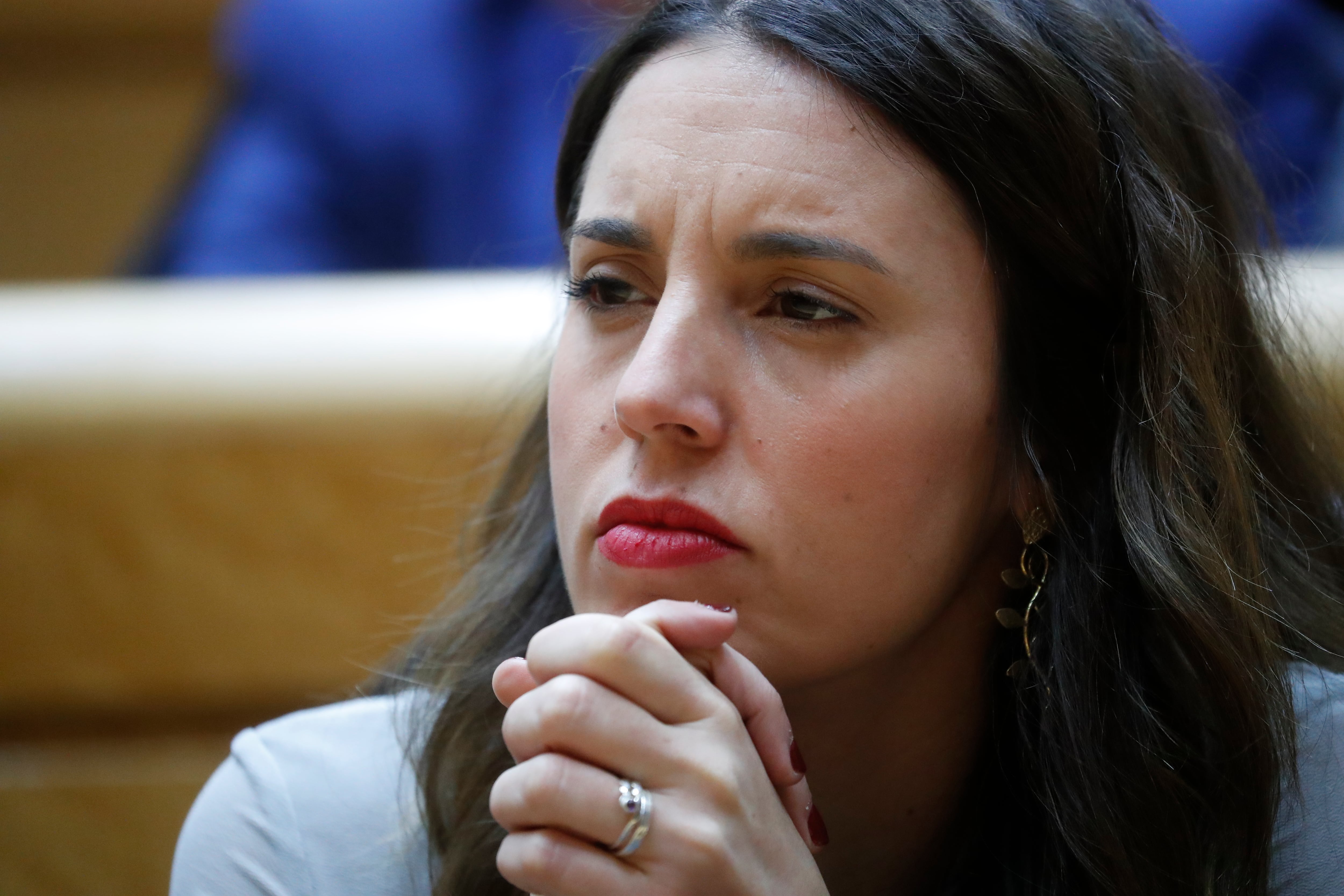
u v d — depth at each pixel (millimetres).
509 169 8805
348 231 8812
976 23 4059
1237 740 4062
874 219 3861
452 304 6582
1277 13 7926
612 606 3896
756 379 3859
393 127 8789
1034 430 4203
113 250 12945
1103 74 4363
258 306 6629
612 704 3475
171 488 6223
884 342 3898
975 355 4020
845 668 3982
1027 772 4297
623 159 4094
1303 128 7824
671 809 3422
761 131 3910
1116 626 4219
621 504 3867
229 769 5012
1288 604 4691
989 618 4477
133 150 13000
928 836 4656
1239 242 5125
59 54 12828
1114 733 4109
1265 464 4918
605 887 3385
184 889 4738
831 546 3818
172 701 6293
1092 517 4301
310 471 6230
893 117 3904
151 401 6203
